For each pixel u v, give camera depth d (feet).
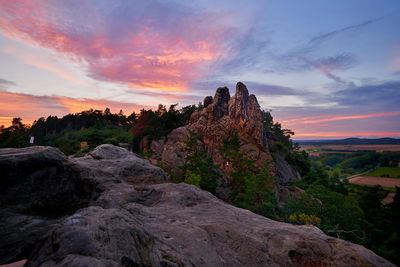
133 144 270.46
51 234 8.77
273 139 259.60
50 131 496.64
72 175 27.99
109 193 28.30
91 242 8.38
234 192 156.04
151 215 21.36
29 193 22.30
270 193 134.10
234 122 216.54
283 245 17.66
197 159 166.71
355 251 16.38
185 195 29.45
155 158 219.00
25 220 19.16
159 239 14.39
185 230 18.10
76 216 10.10
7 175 21.33
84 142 270.46
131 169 39.58
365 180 507.71
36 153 24.57
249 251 16.96
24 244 16.37
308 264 15.84
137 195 29.19
